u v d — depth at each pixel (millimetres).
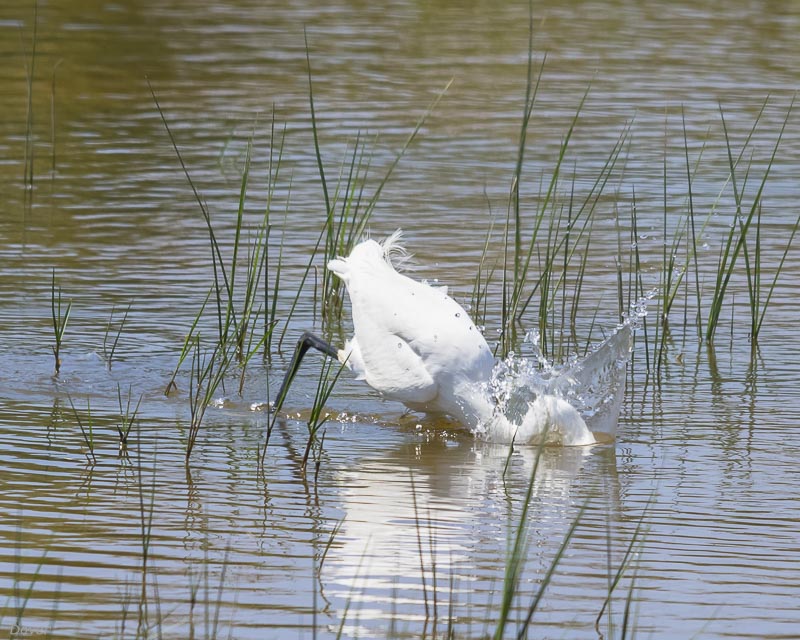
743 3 37062
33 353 13539
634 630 7539
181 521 9367
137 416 11992
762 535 9320
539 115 24500
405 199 19438
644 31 32844
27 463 10555
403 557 8789
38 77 26703
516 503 9969
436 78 27453
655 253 17422
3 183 20078
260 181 20359
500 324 14695
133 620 7699
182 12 34250
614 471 10797
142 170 20953
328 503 9859
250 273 13734
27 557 8609
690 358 14094
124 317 14602
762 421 12102
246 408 12516
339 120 23797
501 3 36812
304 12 34875
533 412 11562
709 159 21750
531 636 7629
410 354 11891
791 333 14898
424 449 11477
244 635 7535
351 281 12250
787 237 18078
